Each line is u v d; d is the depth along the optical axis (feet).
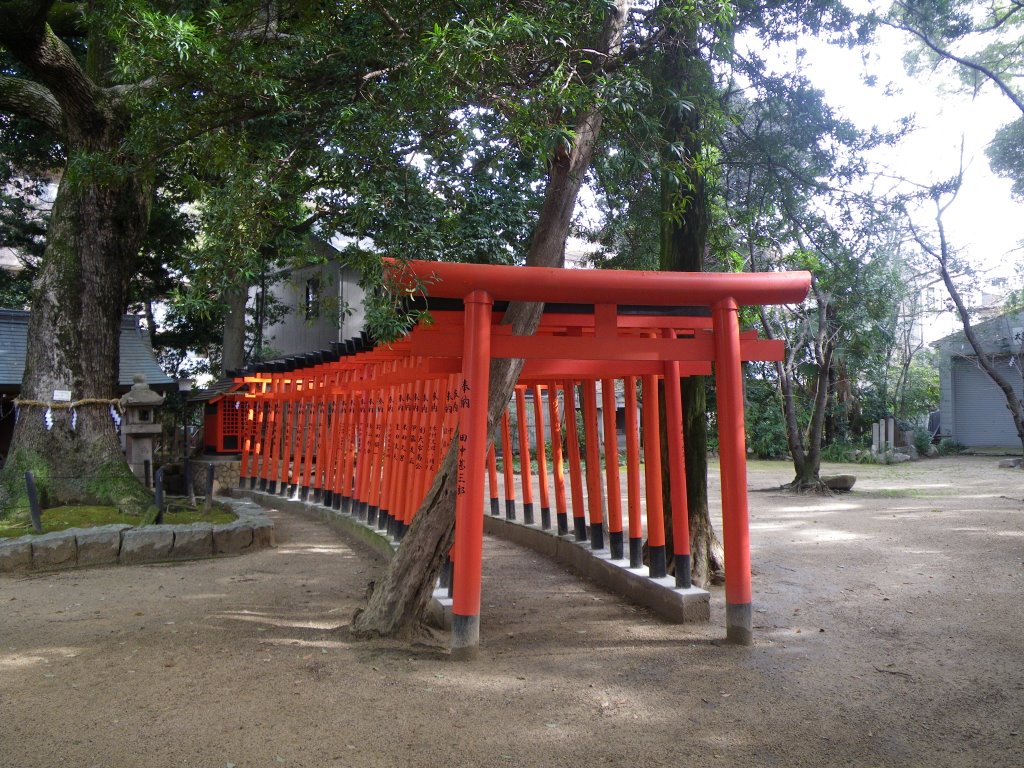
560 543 30.78
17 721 13.26
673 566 24.68
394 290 15.75
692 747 12.35
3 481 33.53
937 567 26.43
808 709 13.94
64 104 33.63
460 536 16.80
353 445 41.06
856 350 59.06
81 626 19.79
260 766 11.59
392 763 11.71
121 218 36.37
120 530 29.35
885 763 11.81
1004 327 81.46
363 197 16.79
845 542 31.78
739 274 18.11
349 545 34.60
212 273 16.48
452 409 26.16
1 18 29.76
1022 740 12.57
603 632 19.52
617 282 17.35
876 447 82.38
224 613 21.34
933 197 28.19
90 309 35.47
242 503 40.42
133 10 16.88
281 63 19.44
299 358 42.88
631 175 27.53
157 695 14.47
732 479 18.17
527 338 17.46
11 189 72.90
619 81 17.76
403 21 20.38
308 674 15.66
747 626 18.11
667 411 21.49
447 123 18.02
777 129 31.48
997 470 67.31
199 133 18.60
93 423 35.17
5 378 46.60
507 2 18.29
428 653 17.25
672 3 21.02
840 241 29.25
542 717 13.52
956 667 16.20
